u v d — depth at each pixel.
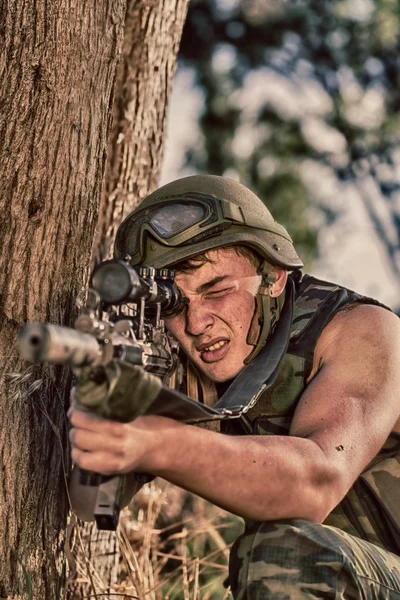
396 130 15.47
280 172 15.09
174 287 3.61
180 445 2.95
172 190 3.85
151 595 4.76
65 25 3.71
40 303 3.70
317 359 3.81
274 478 3.12
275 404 3.81
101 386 2.74
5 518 3.56
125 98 5.83
